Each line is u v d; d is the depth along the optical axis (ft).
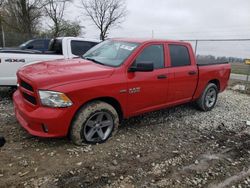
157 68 17.37
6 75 21.67
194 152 14.92
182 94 19.53
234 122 20.57
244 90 36.88
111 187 11.19
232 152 15.30
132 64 15.83
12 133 15.49
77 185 11.14
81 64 15.72
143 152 14.39
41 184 11.03
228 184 12.13
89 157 13.37
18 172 11.72
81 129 13.91
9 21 114.32
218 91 23.77
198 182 12.06
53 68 14.78
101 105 14.37
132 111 16.25
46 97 13.00
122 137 16.05
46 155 13.24
